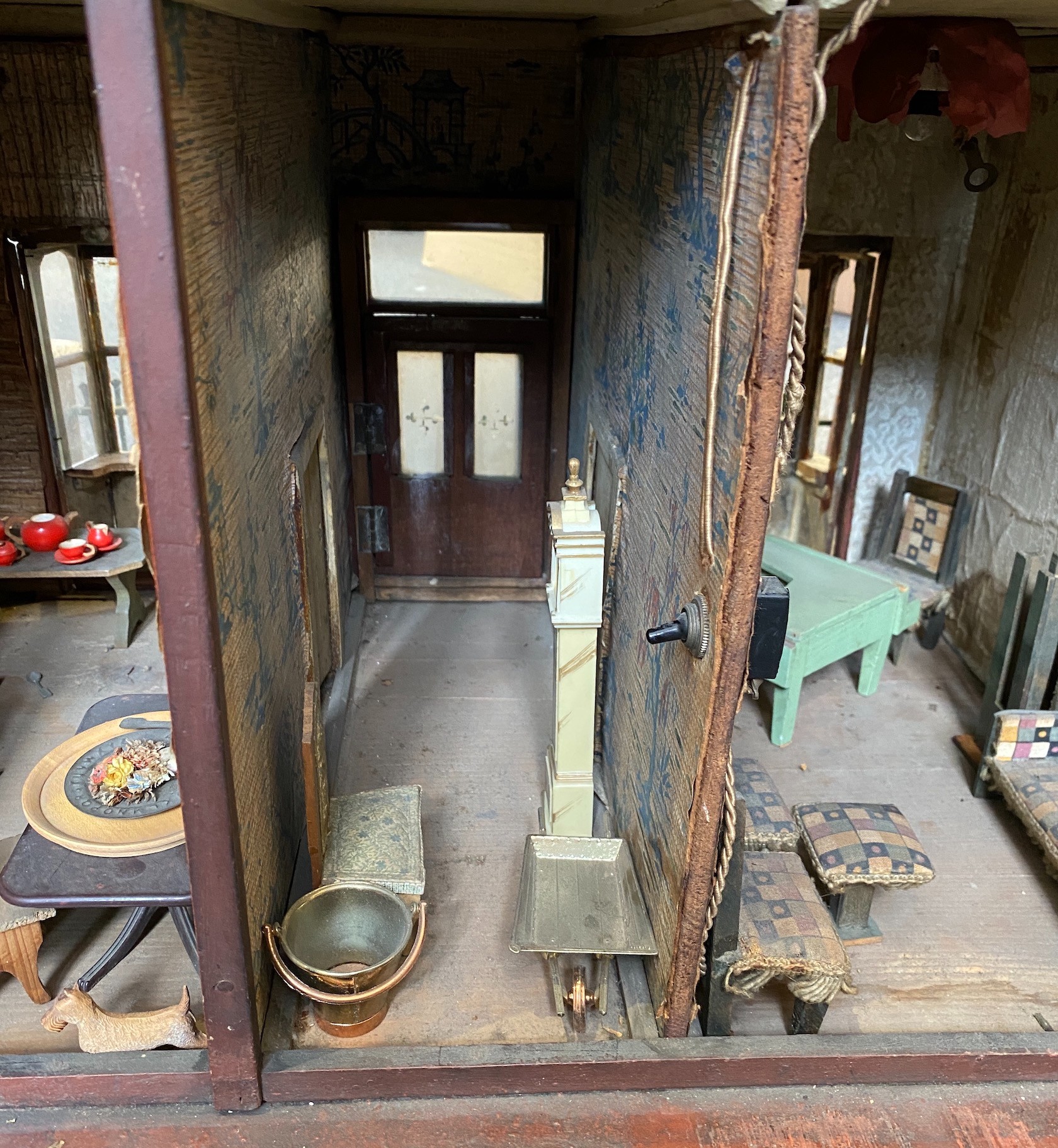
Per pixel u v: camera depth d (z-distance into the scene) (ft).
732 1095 7.52
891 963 9.29
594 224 11.86
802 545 15.29
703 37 6.60
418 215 13.32
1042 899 10.18
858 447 15.10
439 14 11.90
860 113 8.89
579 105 13.25
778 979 9.03
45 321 13.73
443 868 10.14
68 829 8.11
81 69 12.16
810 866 9.34
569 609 9.28
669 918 7.78
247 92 7.25
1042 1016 8.72
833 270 14.78
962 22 8.50
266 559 7.88
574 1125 7.25
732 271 6.03
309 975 7.74
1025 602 11.98
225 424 6.28
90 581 15.64
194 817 6.15
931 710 13.42
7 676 13.38
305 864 9.65
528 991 8.60
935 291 14.35
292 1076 7.26
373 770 11.69
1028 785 10.56
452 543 15.66
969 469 14.23
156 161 4.64
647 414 8.79
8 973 8.82
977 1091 7.63
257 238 7.50
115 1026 7.47
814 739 12.69
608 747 11.28
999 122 8.80
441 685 13.56
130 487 15.16
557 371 14.46
